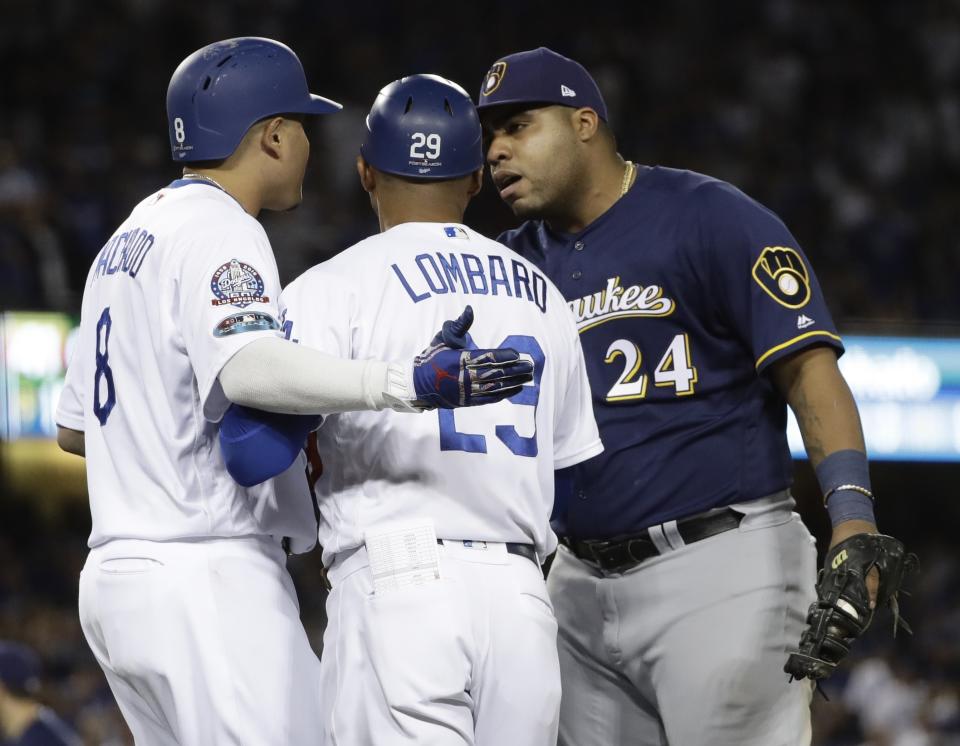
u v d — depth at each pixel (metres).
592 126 14.33
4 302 35.19
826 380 13.14
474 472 11.83
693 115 54.97
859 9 60.41
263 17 54.97
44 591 36.19
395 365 10.88
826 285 47.25
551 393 12.46
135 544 12.09
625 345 14.14
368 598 11.62
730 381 14.00
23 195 43.31
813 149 54.75
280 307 11.94
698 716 13.78
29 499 35.91
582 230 14.49
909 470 41.81
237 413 11.33
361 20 56.16
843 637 11.83
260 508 12.26
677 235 13.93
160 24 53.81
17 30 52.38
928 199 53.97
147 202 12.68
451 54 55.47
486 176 45.66
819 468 12.94
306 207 45.75
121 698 12.68
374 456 11.78
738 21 59.34
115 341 12.29
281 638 12.09
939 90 58.31
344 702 11.65
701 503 13.91
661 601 13.99
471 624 11.54
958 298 48.72
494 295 12.26
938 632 41.25
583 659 14.83
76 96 50.75
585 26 57.69
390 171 12.41
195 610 11.87
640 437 14.04
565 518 14.45
